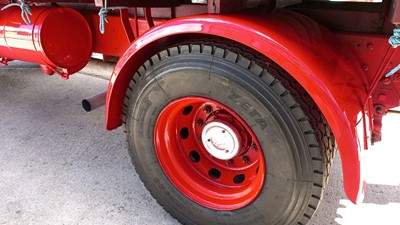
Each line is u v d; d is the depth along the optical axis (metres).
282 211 1.93
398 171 2.93
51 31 2.86
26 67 5.48
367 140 1.88
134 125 2.20
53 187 2.75
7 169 2.97
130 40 2.57
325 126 1.87
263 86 1.74
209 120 2.12
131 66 2.13
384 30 2.08
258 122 1.80
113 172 2.94
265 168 1.88
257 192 1.96
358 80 1.98
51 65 3.00
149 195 2.67
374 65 2.11
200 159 2.31
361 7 2.25
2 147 3.31
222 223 2.15
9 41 3.07
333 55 1.90
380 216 2.46
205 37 2.00
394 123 3.68
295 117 1.73
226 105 1.86
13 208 2.52
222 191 2.19
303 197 1.85
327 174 1.86
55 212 2.49
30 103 4.24
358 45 2.11
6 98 4.39
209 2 1.81
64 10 2.91
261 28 1.71
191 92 1.92
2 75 5.15
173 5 2.56
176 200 2.28
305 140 1.74
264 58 1.79
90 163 3.06
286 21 1.92
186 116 2.21
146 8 2.53
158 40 2.07
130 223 2.40
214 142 2.12
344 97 1.73
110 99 2.20
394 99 2.17
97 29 3.15
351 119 1.68
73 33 3.01
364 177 1.75
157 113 2.09
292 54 1.65
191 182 2.24
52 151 3.25
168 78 1.95
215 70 1.80
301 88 1.79
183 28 1.81
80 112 4.02
